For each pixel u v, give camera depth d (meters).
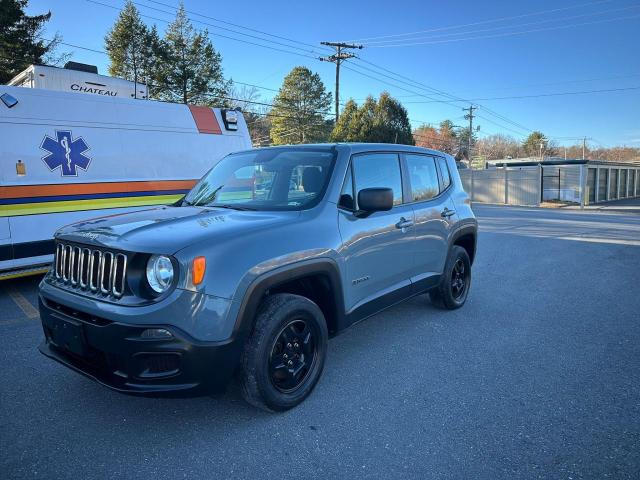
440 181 5.54
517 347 4.72
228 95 46.62
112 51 42.28
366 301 4.14
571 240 13.00
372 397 3.67
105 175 7.46
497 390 3.79
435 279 5.31
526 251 10.95
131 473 2.74
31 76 8.83
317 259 3.49
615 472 2.76
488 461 2.87
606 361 4.38
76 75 9.10
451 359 4.42
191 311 2.81
